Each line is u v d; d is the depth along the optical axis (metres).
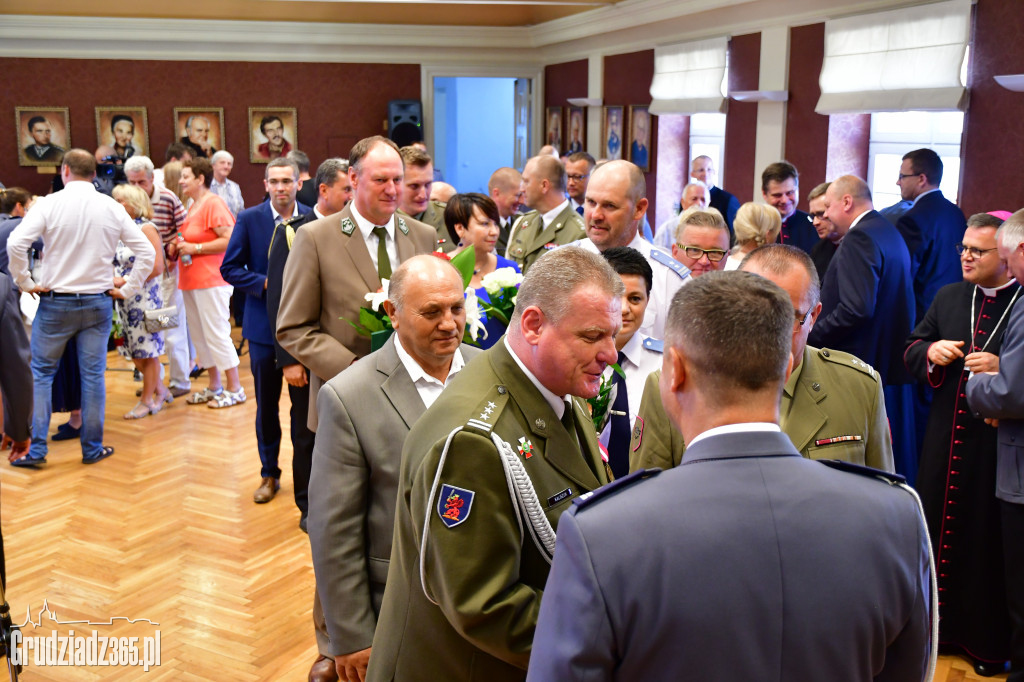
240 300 8.05
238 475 5.29
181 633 3.55
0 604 2.73
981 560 3.25
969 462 3.26
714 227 3.32
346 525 2.24
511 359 1.71
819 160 6.92
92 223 5.23
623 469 2.64
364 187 3.26
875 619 1.27
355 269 3.33
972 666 3.36
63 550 4.30
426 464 1.60
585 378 1.66
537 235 5.26
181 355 6.84
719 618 1.21
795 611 1.23
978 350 3.21
